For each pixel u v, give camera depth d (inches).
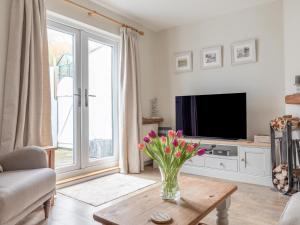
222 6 142.8
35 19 103.7
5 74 98.1
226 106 141.8
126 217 50.9
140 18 159.9
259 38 140.4
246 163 129.3
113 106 155.0
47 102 108.1
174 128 173.6
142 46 172.6
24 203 63.6
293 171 100.4
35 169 82.0
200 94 162.2
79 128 134.3
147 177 138.9
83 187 119.3
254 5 141.5
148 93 177.9
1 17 98.0
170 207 56.2
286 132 107.6
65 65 129.6
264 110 138.7
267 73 137.8
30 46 101.5
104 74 150.9
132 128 152.5
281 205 96.6
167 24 170.7
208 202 59.2
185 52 169.2
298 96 114.2
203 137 150.6
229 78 151.1
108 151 152.6
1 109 97.0
